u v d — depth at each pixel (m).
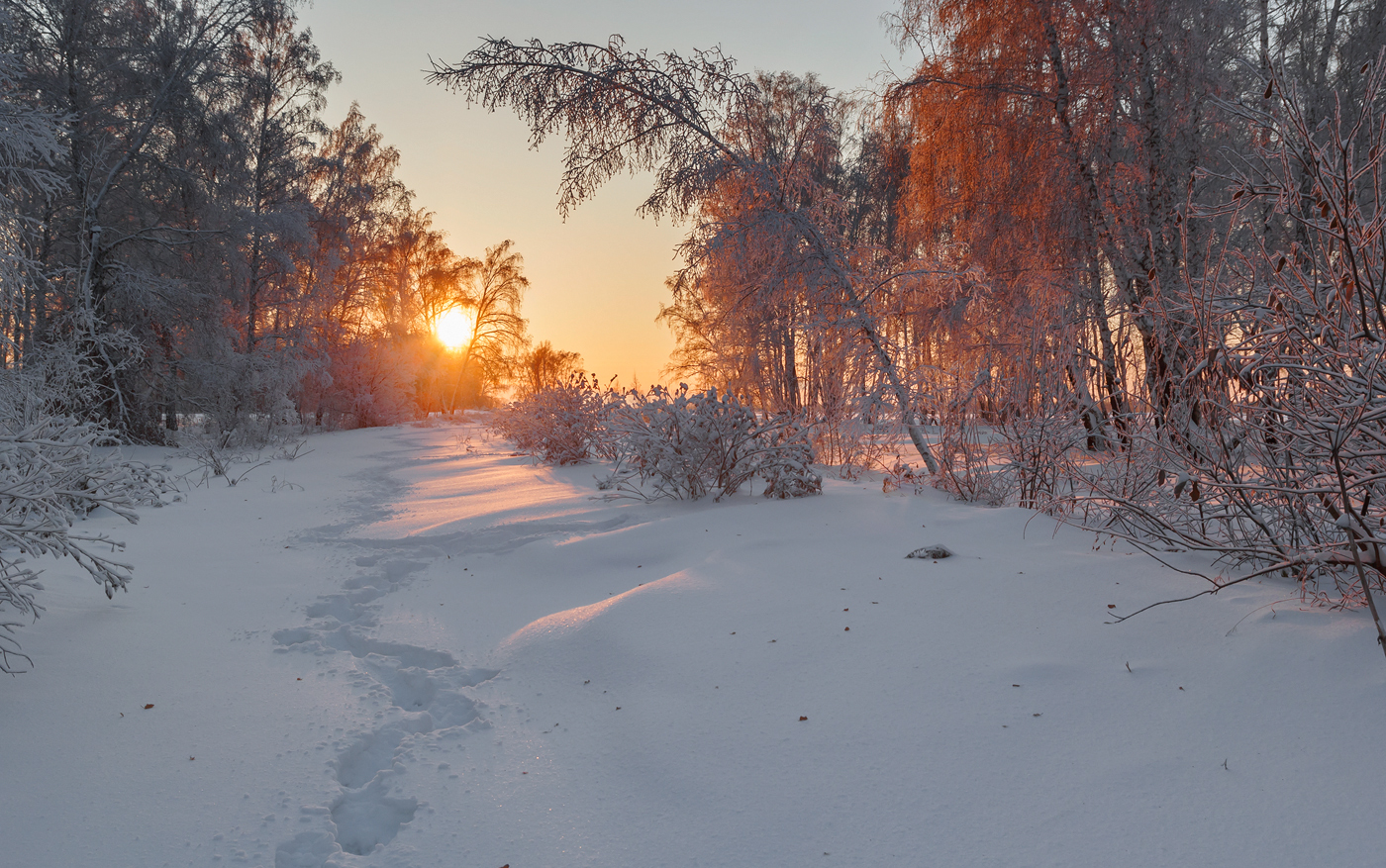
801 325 9.15
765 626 3.69
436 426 27.48
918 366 8.16
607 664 3.42
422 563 5.79
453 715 3.08
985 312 10.06
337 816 2.33
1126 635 3.14
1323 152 2.96
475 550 6.07
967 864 1.87
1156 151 10.02
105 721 2.88
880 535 5.23
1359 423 2.78
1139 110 10.43
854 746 2.51
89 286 16.31
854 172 19.55
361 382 28.12
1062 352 6.28
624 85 8.55
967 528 5.20
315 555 6.11
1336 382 3.04
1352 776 2.04
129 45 18.78
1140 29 9.71
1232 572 3.79
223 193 20.67
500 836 2.15
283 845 2.12
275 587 5.09
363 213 28.78
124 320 18.75
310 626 4.28
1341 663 2.64
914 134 12.62
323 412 27.69
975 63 11.02
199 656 3.66
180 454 16.17
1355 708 2.36
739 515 6.15
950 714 2.66
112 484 3.99
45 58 17.39
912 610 3.72
